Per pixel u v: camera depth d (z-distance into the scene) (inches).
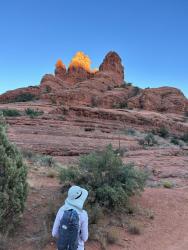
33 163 589.9
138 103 3533.5
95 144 1107.3
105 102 3582.7
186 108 3595.0
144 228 333.7
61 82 4613.7
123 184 370.9
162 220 359.6
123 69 5255.9
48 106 3095.5
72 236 179.3
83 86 3961.6
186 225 354.6
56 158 796.0
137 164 802.8
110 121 2102.6
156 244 304.0
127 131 1819.6
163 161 894.4
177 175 728.3
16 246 267.6
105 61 5123.0
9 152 307.7
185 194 457.7
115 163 378.6
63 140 1094.4
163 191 457.1
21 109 2691.9
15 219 285.0
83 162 384.5
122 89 4104.3
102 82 4239.7
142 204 391.5
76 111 2113.7
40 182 421.4
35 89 4148.6
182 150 1213.7
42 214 318.3
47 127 1435.8
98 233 302.0
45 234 279.3
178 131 2367.1
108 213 346.0
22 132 1210.6
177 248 298.8
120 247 290.7
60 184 400.8
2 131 312.8
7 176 283.7
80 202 186.2
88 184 362.0
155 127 2226.9
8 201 278.2
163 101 3612.2
